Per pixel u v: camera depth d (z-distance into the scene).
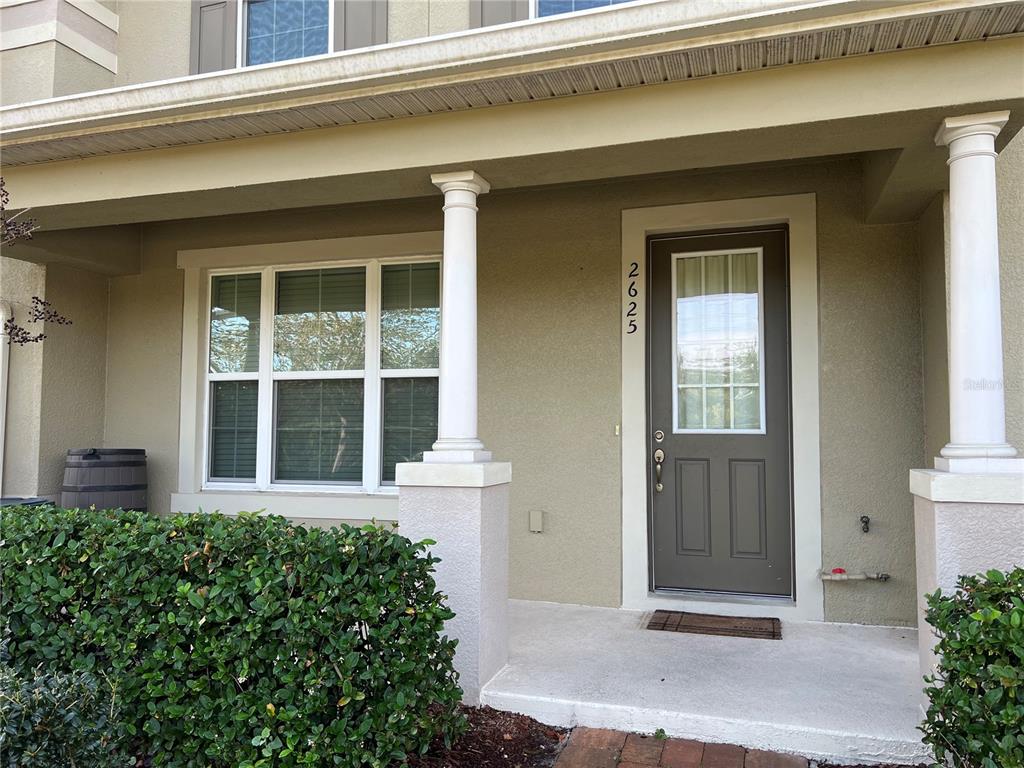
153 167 4.02
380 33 4.91
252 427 5.75
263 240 5.64
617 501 4.71
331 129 3.69
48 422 5.57
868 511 4.26
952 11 2.63
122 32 5.64
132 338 5.97
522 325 4.96
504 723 3.13
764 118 3.08
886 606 4.22
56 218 4.50
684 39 2.91
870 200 4.10
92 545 2.86
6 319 5.51
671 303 4.81
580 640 3.98
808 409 4.38
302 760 2.46
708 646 3.86
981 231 2.87
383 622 2.67
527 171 3.62
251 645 2.59
